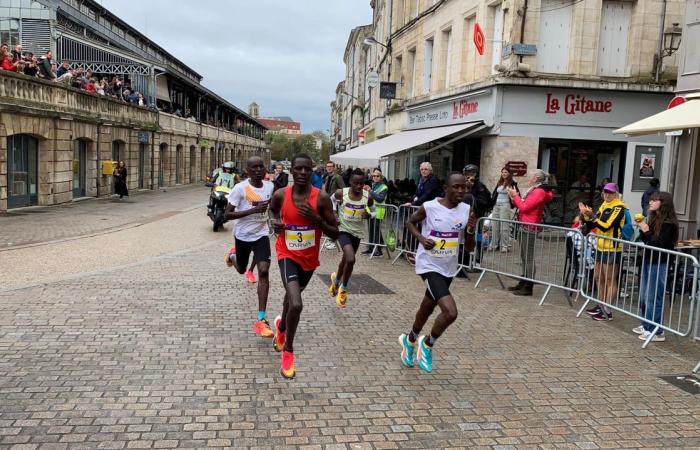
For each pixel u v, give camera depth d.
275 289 8.39
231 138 61.66
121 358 5.37
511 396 4.90
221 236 14.62
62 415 4.19
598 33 14.56
